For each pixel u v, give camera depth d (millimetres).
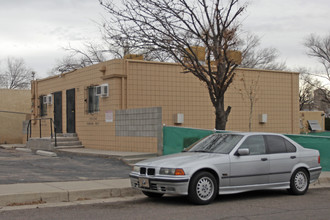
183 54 17266
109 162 15945
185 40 16875
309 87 51344
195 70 16797
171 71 20328
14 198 9234
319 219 7922
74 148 20875
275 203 9695
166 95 20156
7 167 14234
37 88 26969
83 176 12648
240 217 8031
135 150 17953
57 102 24344
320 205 9453
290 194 11008
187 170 9086
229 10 16672
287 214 8367
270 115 23734
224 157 9680
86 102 21266
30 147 22578
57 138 21125
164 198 10281
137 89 19422
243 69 22656
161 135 15781
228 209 8859
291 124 24656
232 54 18344
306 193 11391
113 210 8703
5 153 19688
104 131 19922
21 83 53719
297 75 25062
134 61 19391
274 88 24000
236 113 22406
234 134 10656
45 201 9555
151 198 10281
